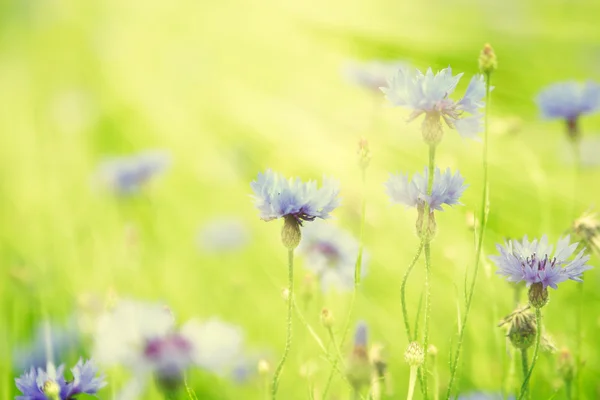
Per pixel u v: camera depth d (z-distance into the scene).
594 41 1.90
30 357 0.92
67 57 4.09
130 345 0.63
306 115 1.80
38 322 0.96
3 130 2.54
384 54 1.92
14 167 1.98
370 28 2.07
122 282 1.12
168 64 3.19
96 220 1.45
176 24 3.72
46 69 3.90
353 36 2.10
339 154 1.42
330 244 0.85
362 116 1.40
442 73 0.67
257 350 0.95
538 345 0.67
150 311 0.64
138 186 1.18
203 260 1.34
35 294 1.03
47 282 1.05
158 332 0.63
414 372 0.67
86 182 1.73
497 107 1.57
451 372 0.68
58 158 2.11
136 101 2.69
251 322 1.06
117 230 1.37
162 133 2.29
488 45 0.69
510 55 1.86
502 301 0.90
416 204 0.68
